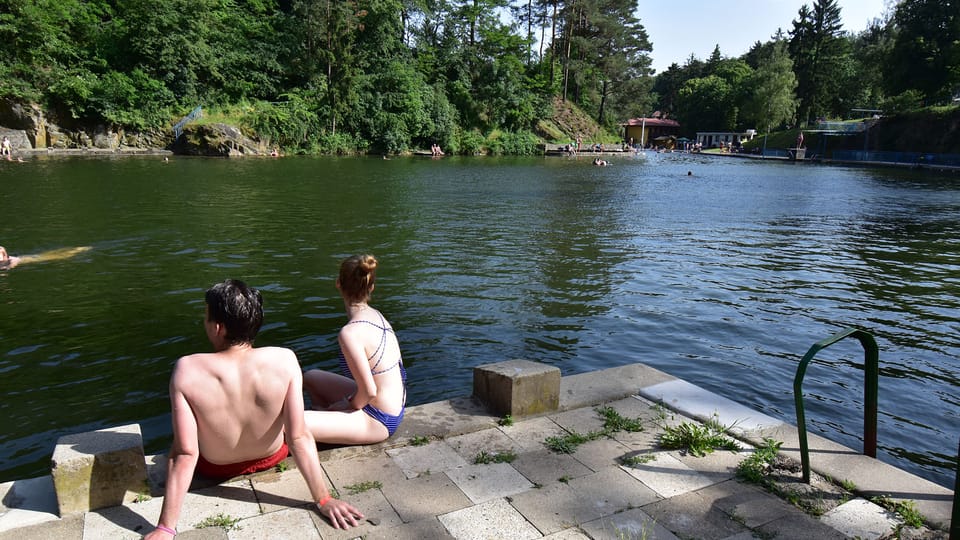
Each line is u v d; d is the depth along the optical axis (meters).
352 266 3.81
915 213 22.25
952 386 6.85
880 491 3.44
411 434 4.05
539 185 29.59
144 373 6.37
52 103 37.88
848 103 85.06
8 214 16.47
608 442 4.05
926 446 5.57
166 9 40.78
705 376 6.96
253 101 46.00
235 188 23.67
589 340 7.92
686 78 118.12
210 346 7.16
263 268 11.12
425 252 12.99
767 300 10.13
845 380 6.94
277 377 3.18
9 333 7.50
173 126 41.28
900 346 8.09
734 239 16.11
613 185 30.97
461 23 63.06
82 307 8.58
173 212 17.45
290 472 3.57
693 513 3.27
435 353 7.19
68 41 39.44
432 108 54.50
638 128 105.94
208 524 3.07
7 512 3.13
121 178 25.48
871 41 92.12
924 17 56.84
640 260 13.01
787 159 65.81
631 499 3.40
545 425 4.27
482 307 9.12
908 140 58.28
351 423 3.72
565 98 76.00
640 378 5.06
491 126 61.91
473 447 3.95
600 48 75.75
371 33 52.31
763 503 3.37
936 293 10.87
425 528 3.10
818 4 79.94
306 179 28.16
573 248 14.02
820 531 3.12
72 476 3.08
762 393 6.57
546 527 3.13
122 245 12.84
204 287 9.73
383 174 32.28
